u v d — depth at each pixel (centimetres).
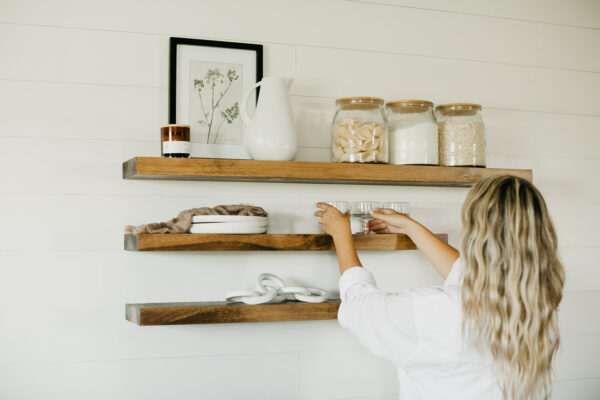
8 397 169
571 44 231
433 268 211
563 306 222
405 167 182
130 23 183
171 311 162
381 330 133
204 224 170
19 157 172
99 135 179
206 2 190
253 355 190
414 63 211
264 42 195
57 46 176
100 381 176
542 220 125
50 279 173
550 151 225
